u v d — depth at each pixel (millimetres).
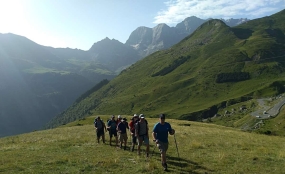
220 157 16688
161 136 13820
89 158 16672
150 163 14594
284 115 119688
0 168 14156
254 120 129500
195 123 65688
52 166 14609
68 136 32344
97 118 25297
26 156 17703
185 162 15617
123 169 13930
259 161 15789
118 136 21984
